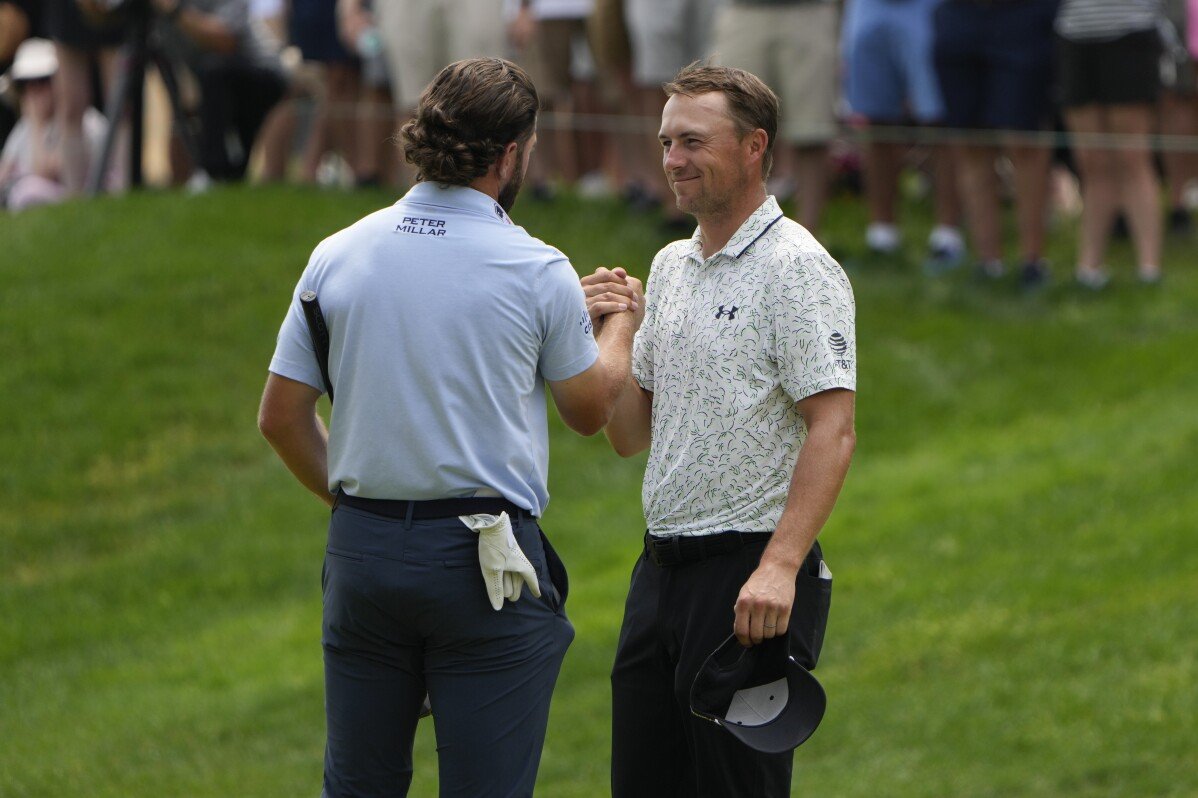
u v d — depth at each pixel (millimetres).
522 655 11789
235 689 21438
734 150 12242
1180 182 34469
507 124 11711
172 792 18453
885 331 30578
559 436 28672
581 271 30797
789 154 35219
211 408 28250
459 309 11484
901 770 17703
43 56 37781
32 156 37906
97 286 30938
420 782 18656
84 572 24922
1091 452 25578
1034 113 30969
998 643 20312
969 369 29375
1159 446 25281
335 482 11883
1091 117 30422
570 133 36250
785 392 12281
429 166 11703
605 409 12219
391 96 35219
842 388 11945
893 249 33188
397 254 11586
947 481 25531
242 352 29516
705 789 12633
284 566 24906
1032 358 29516
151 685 21859
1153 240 31297
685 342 12555
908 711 19094
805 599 12586
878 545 23641
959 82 31266
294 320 11922
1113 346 29516
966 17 30828
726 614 12320
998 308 31125
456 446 11500
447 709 11781
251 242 32469
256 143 38656
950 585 22000
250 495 26734
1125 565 21781
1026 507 24047
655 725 13086
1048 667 19562
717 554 12391
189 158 37594
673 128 12305
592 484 27141
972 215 31906
